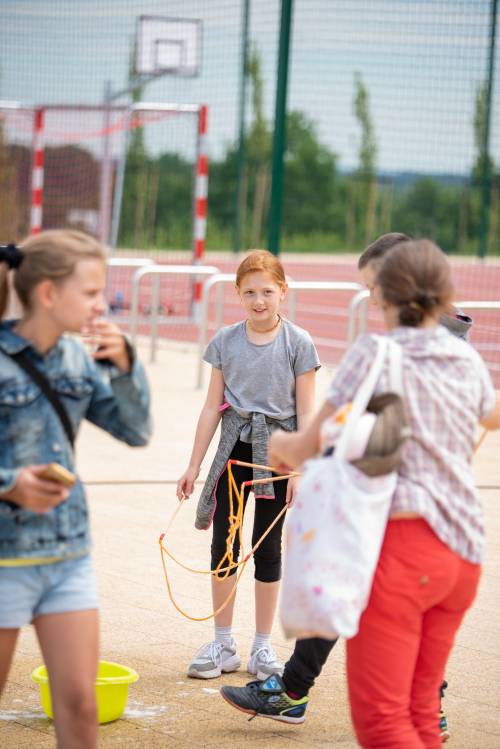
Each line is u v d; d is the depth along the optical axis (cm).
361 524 500
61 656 523
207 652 778
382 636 519
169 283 3931
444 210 5944
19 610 516
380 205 6191
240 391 782
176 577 989
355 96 5062
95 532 1123
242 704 693
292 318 2030
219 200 6053
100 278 524
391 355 525
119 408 545
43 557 518
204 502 794
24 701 720
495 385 2205
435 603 532
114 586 957
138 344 2603
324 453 530
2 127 3756
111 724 693
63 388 528
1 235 3825
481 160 4997
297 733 686
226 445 786
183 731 684
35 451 520
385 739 520
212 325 3072
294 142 6272
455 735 688
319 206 6284
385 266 545
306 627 500
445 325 658
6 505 509
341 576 498
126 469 1411
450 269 546
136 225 5334
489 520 1222
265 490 766
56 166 3822
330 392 536
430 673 552
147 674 776
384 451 506
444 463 522
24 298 521
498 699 748
